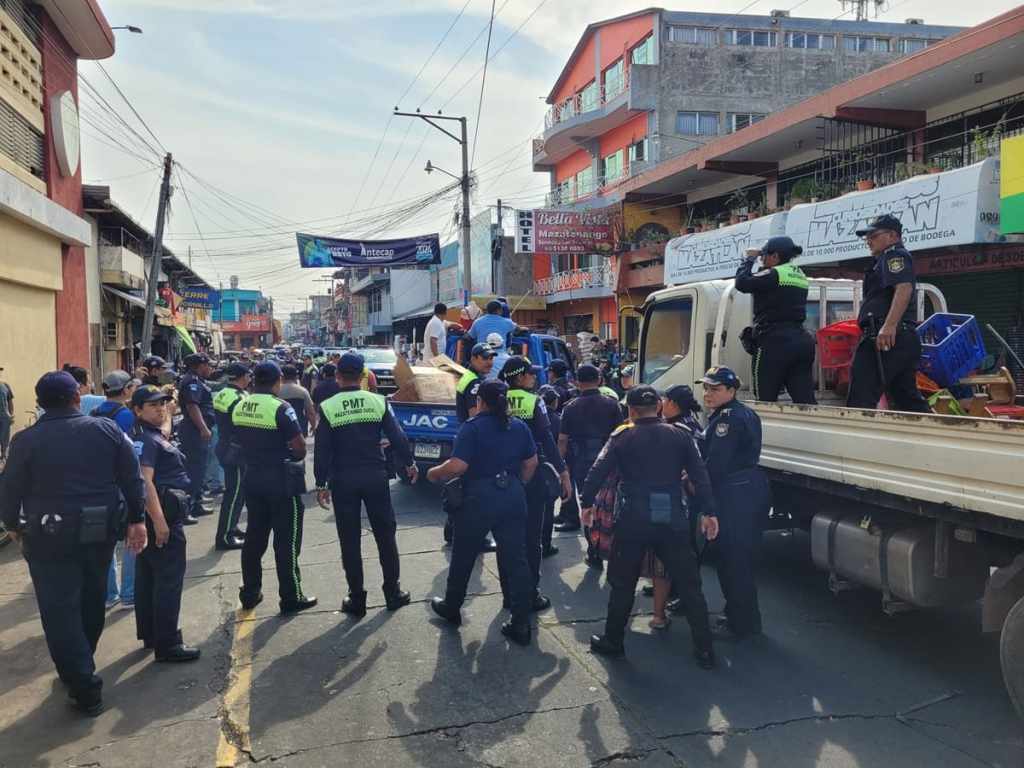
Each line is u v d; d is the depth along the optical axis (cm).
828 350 629
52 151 1262
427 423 891
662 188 2173
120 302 2309
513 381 553
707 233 1484
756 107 2498
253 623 501
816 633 478
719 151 1745
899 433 383
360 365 517
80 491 375
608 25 2775
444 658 440
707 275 1480
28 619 519
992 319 1152
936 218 962
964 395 556
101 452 385
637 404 435
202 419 834
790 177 1777
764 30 2566
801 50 2531
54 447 372
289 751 337
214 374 1054
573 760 329
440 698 388
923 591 393
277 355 2658
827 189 1433
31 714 377
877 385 510
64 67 1331
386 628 490
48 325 1281
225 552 689
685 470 438
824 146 1593
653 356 730
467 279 2080
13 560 666
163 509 436
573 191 3083
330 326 7519
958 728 356
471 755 334
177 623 445
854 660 436
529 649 455
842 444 425
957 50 1127
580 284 2631
